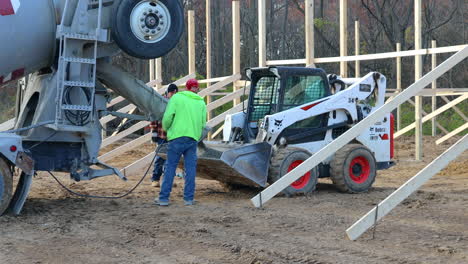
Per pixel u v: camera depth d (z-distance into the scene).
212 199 11.18
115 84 10.88
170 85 12.05
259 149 10.98
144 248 7.32
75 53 9.99
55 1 10.05
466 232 7.91
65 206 10.30
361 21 42.75
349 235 7.51
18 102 11.36
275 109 11.51
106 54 10.52
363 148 11.81
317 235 7.89
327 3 46.91
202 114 10.48
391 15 38.56
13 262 6.70
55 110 9.95
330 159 11.81
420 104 17.86
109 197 11.20
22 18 9.59
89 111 10.01
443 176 14.72
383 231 8.01
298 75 11.59
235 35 18.44
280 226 8.49
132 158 20.14
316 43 43.59
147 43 10.27
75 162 10.29
